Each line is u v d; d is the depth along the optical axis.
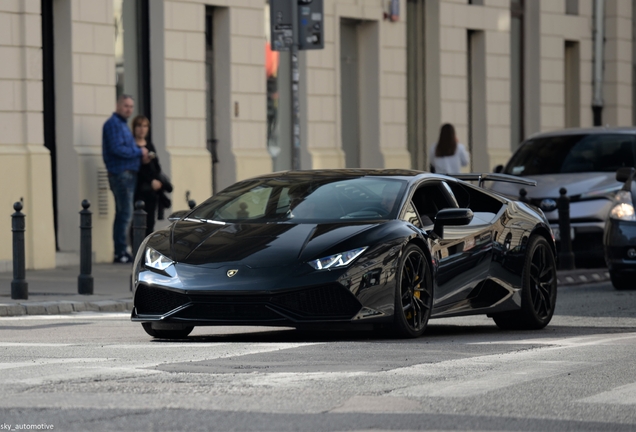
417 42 44.16
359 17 40.44
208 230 16.62
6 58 30.00
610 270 26.16
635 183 26.48
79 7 31.75
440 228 17.19
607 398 11.15
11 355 14.16
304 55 38.53
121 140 31.52
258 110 36.84
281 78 38.16
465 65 45.19
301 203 17.12
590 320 19.92
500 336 17.09
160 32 33.94
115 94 32.69
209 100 36.03
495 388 11.63
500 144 47.12
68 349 14.78
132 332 17.84
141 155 31.81
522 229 18.77
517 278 18.45
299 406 10.51
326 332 17.66
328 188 17.45
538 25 49.66
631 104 55.03
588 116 52.94
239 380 11.91
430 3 44.09
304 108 38.56
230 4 35.88
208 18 35.97
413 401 10.84
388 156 41.41
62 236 31.78
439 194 18.00
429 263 16.70
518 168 33.03
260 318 15.34
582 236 30.80
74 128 31.67
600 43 53.31
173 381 11.82
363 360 13.56
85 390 11.27
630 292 25.83
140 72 34.06
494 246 18.14
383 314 15.74
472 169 46.56
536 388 11.68
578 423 9.98
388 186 17.39
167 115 34.03
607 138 32.94
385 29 41.53
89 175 31.88
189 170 34.44
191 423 9.70
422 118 44.34
